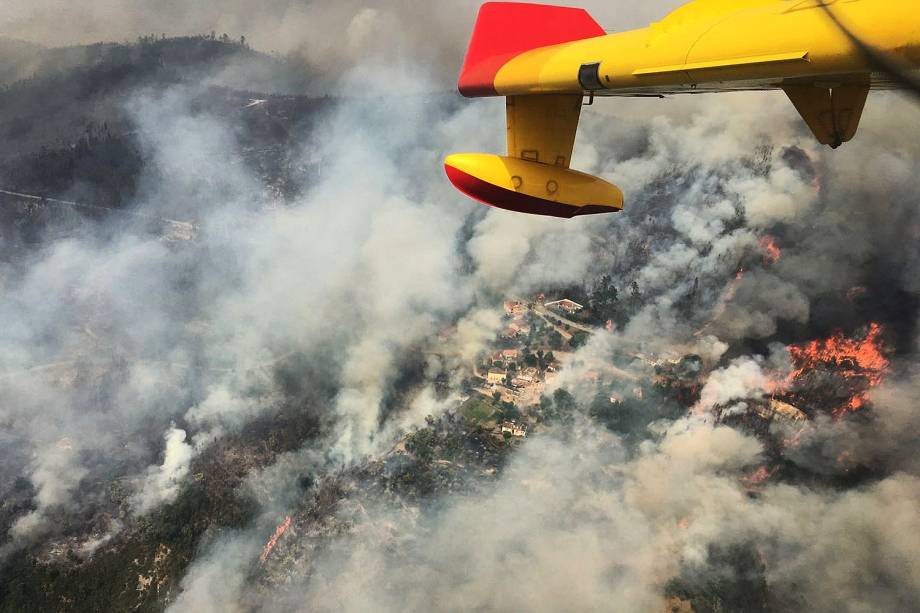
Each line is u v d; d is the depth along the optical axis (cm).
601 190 2188
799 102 1625
